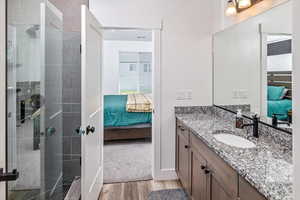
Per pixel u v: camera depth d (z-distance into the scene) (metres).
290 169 1.19
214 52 2.91
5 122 0.92
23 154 1.53
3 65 0.91
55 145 2.29
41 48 1.87
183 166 2.54
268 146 1.63
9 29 1.14
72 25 2.64
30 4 1.62
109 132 4.48
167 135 2.94
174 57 2.89
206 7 2.91
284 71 1.75
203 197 1.87
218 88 2.83
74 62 2.65
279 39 1.83
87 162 2.06
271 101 1.89
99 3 2.72
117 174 3.12
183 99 2.94
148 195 2.56
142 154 3.94
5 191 0.93
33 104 1.71
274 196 0.91
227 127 2.20
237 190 1.26
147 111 4.63
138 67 7.44
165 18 2.84
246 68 2.28
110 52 7.17
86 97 1.99
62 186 2.55
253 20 2.20
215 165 1.60
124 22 2.77
